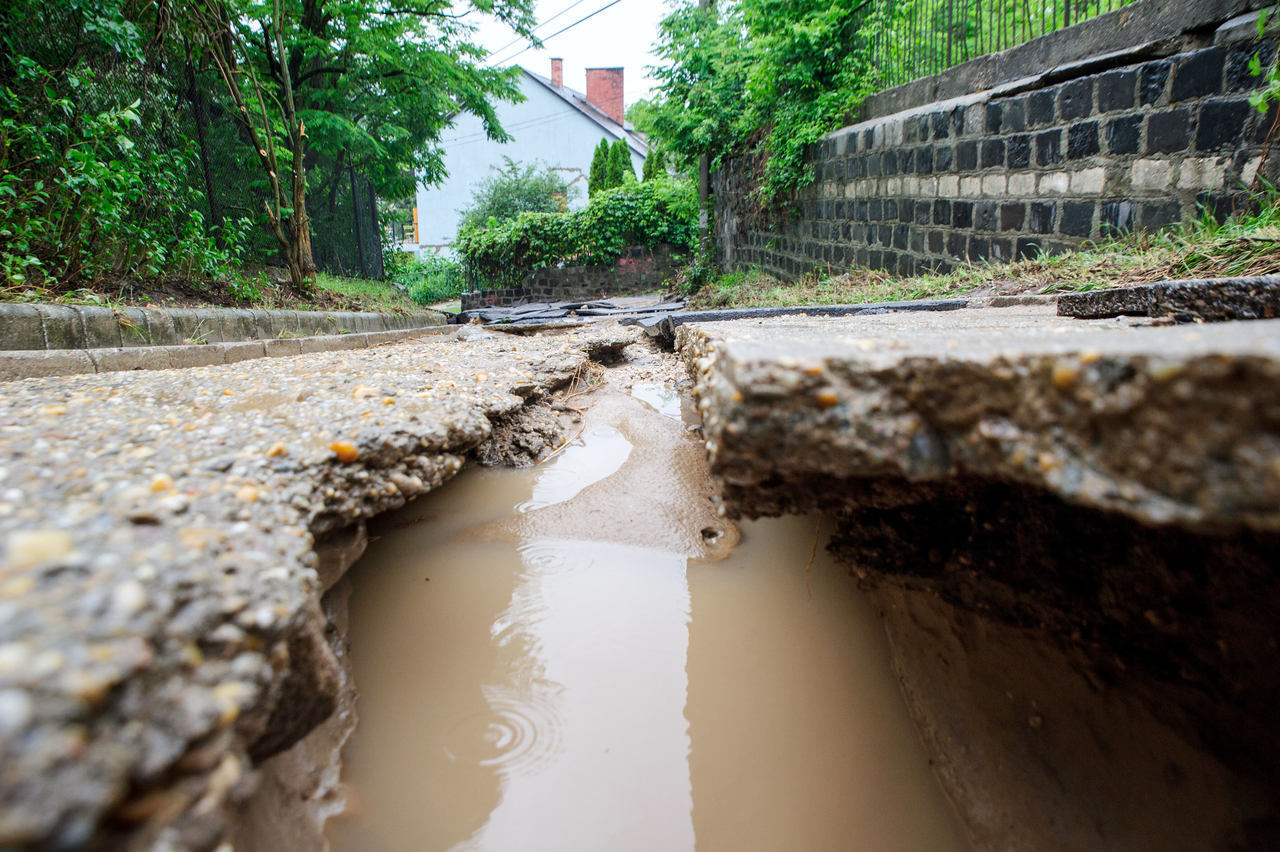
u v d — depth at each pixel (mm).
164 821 808
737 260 14203
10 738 685
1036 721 1712
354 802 1675
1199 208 4840
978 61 6855
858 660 2221
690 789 1807
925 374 1185
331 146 11406
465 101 14562
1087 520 1809
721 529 3002
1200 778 1423
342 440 1937
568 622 2412
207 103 8594
